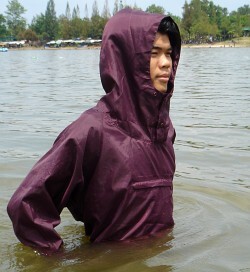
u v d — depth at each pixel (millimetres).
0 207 3984
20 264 2863
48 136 7047
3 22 120438
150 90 2971
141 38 2918
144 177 2998
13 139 6824
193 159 5676
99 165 2961
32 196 2863
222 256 2957
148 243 3047
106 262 2852
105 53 2998
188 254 2965
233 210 3885
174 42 3113
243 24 110625
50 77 20719
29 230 2914
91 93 13375
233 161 5590
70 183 2936
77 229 3436
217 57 44500
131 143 2984
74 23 111688
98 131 2934
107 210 2992
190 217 3666
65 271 2760
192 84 16312
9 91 14352
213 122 8266
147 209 3033
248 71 23328
